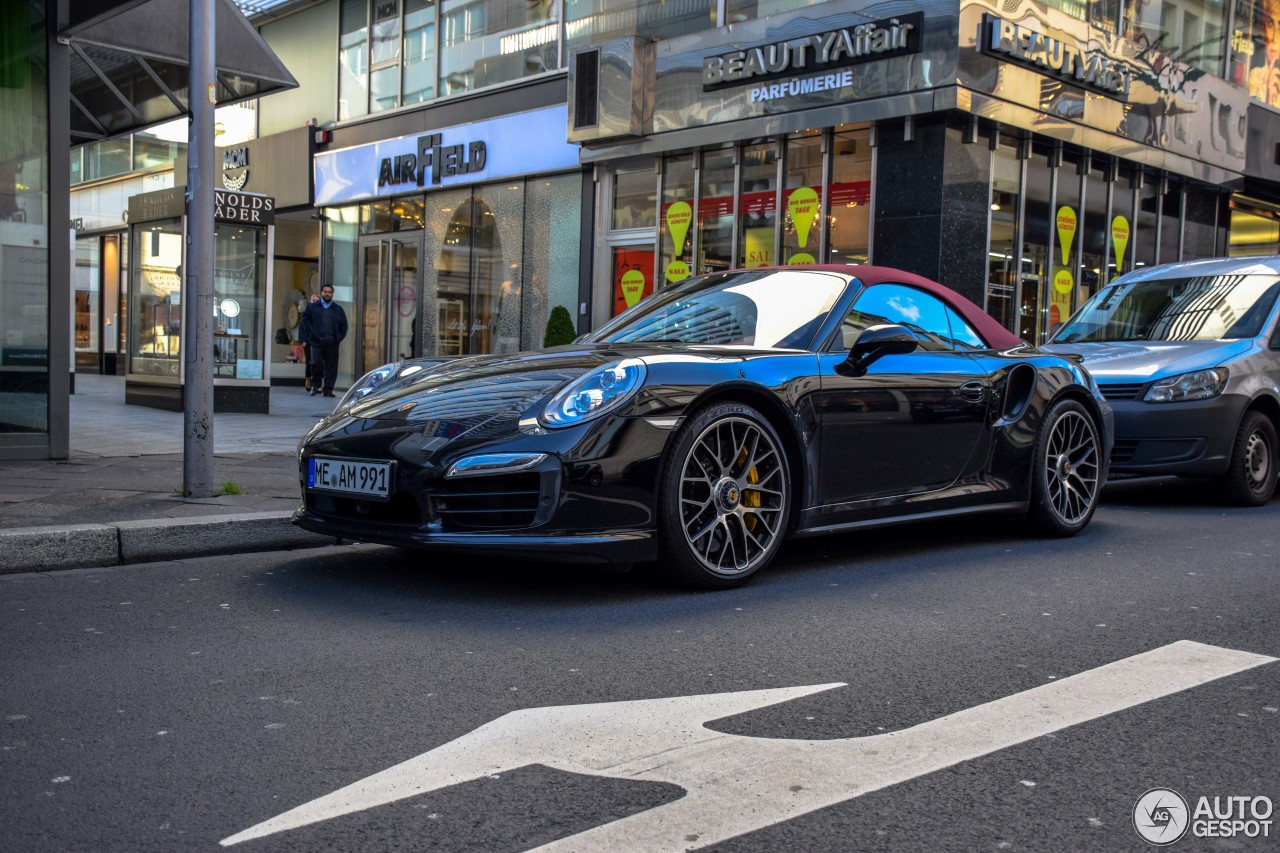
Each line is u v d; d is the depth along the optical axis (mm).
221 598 3861
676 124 12477
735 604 3828
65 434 7383
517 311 14906
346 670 3000
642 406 3768
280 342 20375
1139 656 3225
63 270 7398
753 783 2242
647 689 2855
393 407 4059
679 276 12828
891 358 4625
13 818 2057
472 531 3670
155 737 2484
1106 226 12875
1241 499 6820
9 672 2971
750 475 4102
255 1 18766
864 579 4301
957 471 4855
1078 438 5477
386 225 17156
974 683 2939
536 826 2031
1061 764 2367
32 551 4340
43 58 7402
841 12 10953
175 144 21219
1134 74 12523
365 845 1951
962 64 10242
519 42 14953
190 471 5480
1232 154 14578
